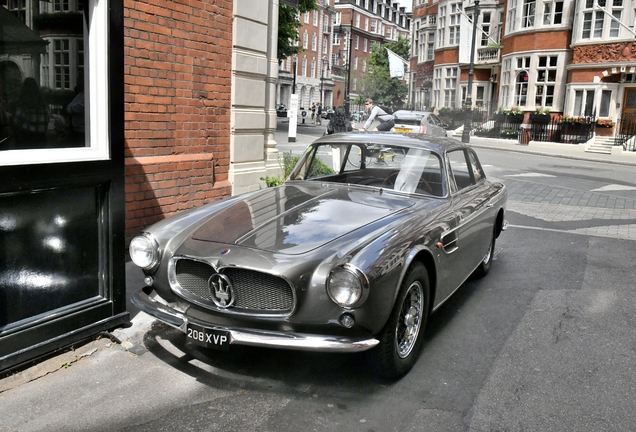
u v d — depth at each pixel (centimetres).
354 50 8606
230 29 657
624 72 2380
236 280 302
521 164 1728
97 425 277
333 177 462
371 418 288
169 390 313
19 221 318
